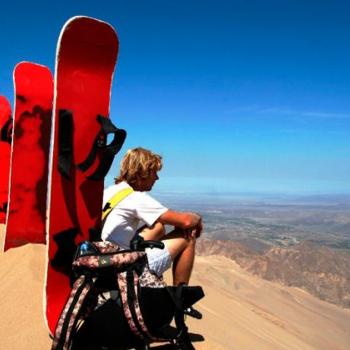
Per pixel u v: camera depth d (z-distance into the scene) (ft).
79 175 7.22
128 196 7.03
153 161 7.29
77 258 6.02
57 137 7.01
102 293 6.10
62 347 5.70
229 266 100.94
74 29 7.07
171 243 7.02
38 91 13.14
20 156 12.77
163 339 6.19
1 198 16.35
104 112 7.53
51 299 7.02
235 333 9.39
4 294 9.36
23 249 12.16
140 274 6.02
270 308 48.60
